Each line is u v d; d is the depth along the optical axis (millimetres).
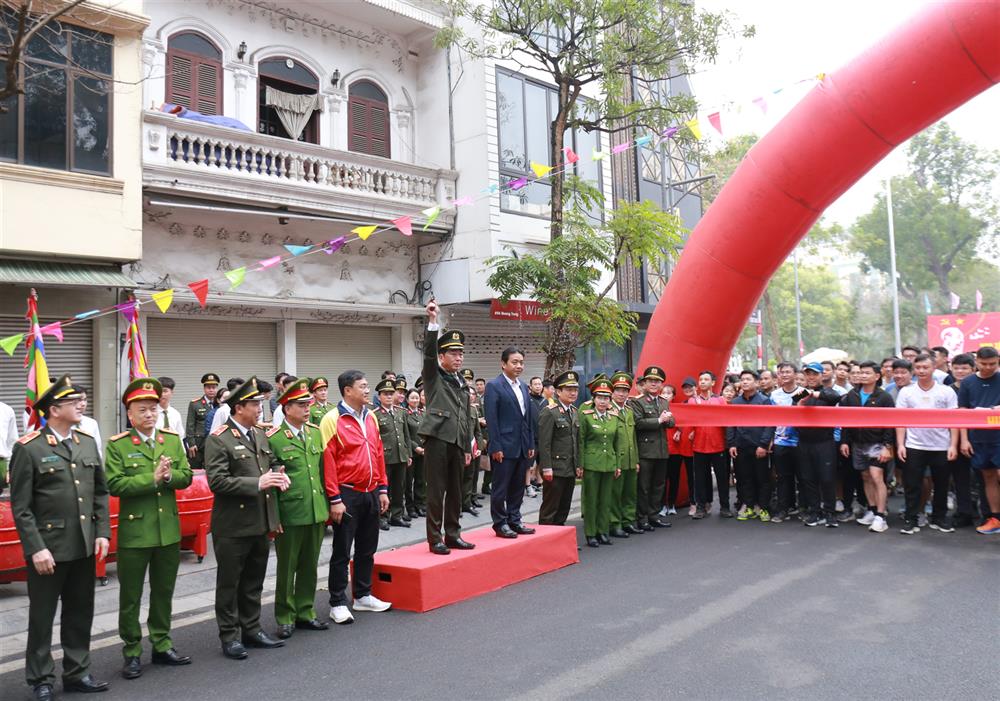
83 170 10062
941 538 8266
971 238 37406
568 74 12367
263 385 8680
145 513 5020
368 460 6094
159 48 11812
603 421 8586
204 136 11477
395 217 13758
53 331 7375
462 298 14195
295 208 12469
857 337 47125
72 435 4883
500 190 13586
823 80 8930
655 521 9555
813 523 9227
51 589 4609
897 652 4883
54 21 9727
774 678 4496
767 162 9430
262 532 5281
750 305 10375
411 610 6094
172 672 4961
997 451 8203
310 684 4656
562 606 6098
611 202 16844
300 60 13570
